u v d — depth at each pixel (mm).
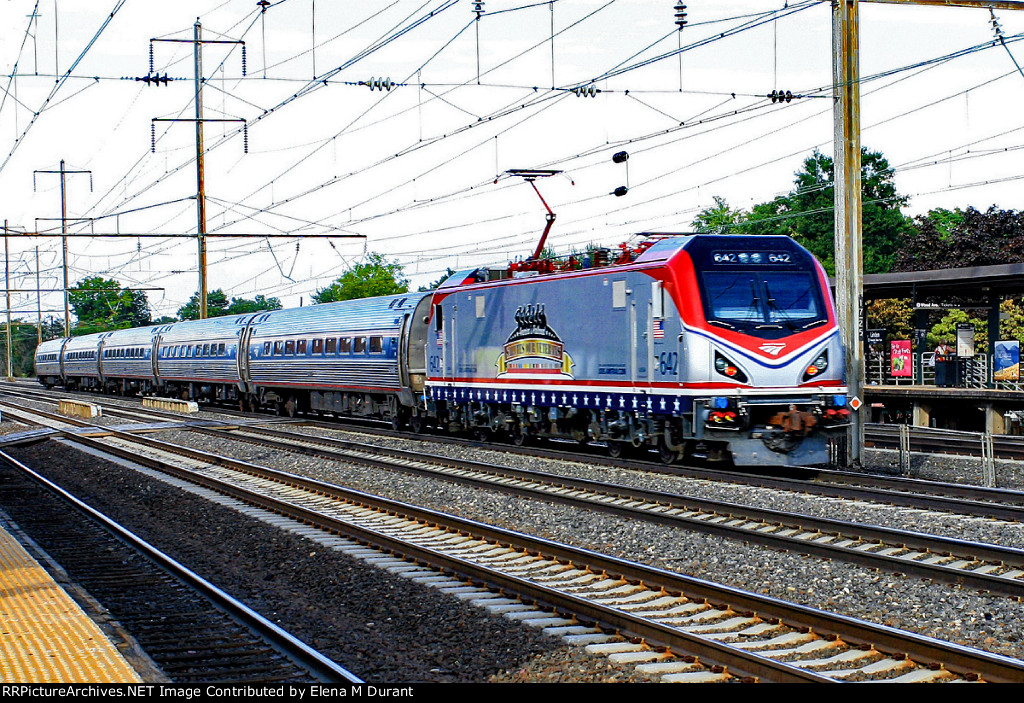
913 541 11148
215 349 40406
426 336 26750
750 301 16953
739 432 16672
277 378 35500
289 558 11656
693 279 16844
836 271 17812
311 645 8328
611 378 18625
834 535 11922
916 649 7227
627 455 20953
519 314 21484
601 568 10461
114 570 11227
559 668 7359
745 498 14641
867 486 15906
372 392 28938
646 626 7957
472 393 23375
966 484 16109
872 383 35656
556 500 14781
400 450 21531
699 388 16609
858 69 17516
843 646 7625
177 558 12047
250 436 26844
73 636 7855
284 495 16656
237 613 9117
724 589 8898
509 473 17703
